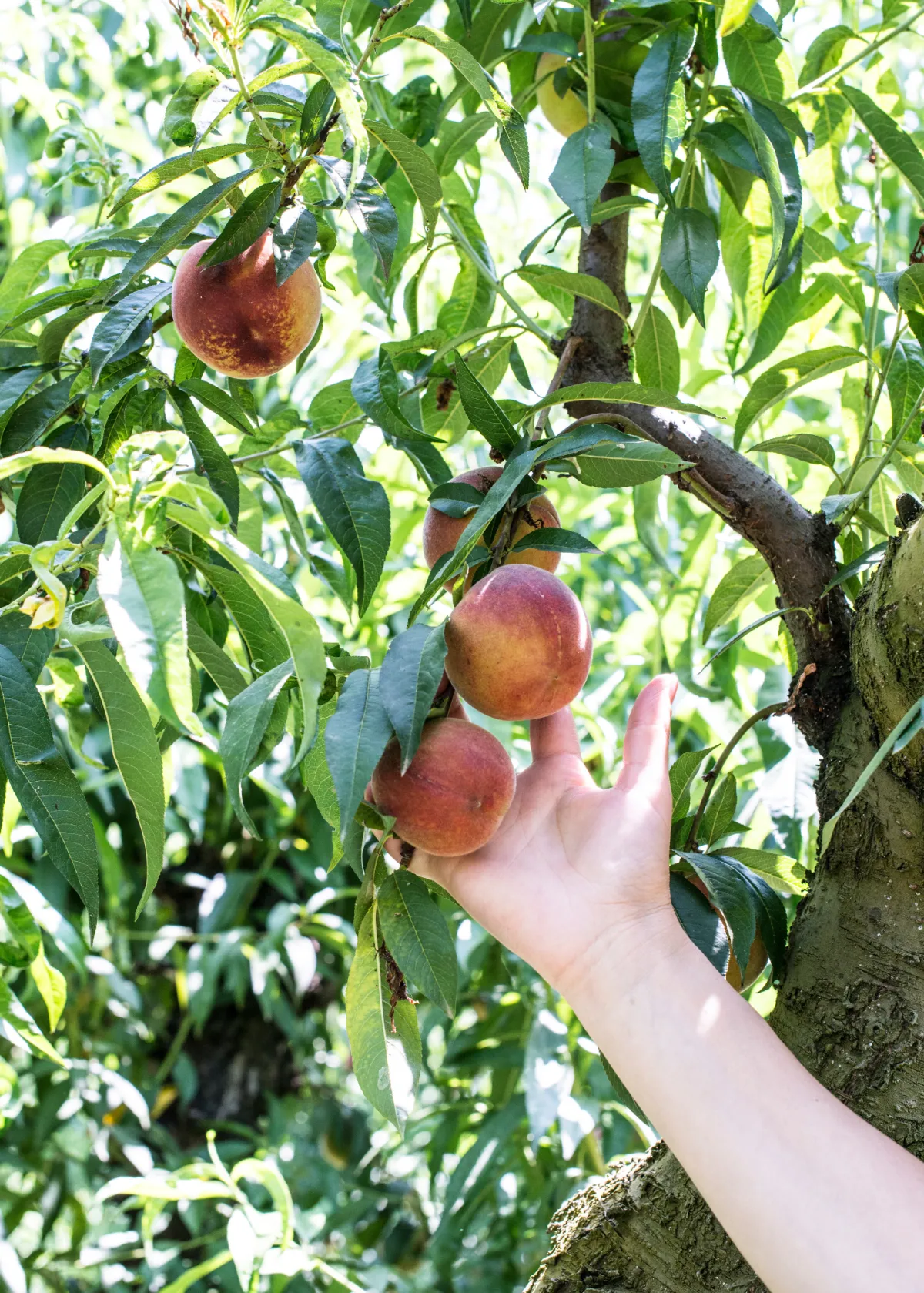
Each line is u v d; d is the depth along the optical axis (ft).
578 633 2.95
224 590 3.43
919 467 4.09
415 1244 9.36
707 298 6.00
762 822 5.97
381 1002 3.15
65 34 6.57
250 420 4.49
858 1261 2.22
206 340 3.37
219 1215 7.97
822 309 4.91
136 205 4.72
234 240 3.08
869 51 4.40
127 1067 8.41
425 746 2.86
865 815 3.09
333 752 2.50
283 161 3.13
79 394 3.59
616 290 4.27
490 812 2.83
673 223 3.67
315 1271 7.20
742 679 6.18
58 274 5.83
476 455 8.06
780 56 4.45
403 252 4.51
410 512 6.61
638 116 3.51
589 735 7.51
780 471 6.21
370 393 3.42
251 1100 8.88
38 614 2.41
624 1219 3.16
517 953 2.87
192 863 8.89
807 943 3.16
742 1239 2.34
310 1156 8.66
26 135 7.91
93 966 7.40
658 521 5.42
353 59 4.34
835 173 5.00
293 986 8.46
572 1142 5.95
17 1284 5.99
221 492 3.45
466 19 4.01
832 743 3.36
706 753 3.62
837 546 4.62
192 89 3.14
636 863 2.82
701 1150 2.42
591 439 2.96
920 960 2.96
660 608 6.20
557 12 4.26
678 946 2.71
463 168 5.16
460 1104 7.59
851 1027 2.99
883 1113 2.90
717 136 3.83
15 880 4.52
